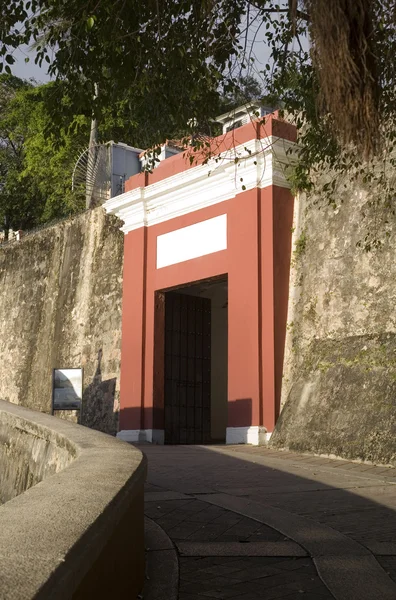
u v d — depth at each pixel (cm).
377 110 476
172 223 1582
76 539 168
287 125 1374
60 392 1447
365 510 607
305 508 615
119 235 1831
